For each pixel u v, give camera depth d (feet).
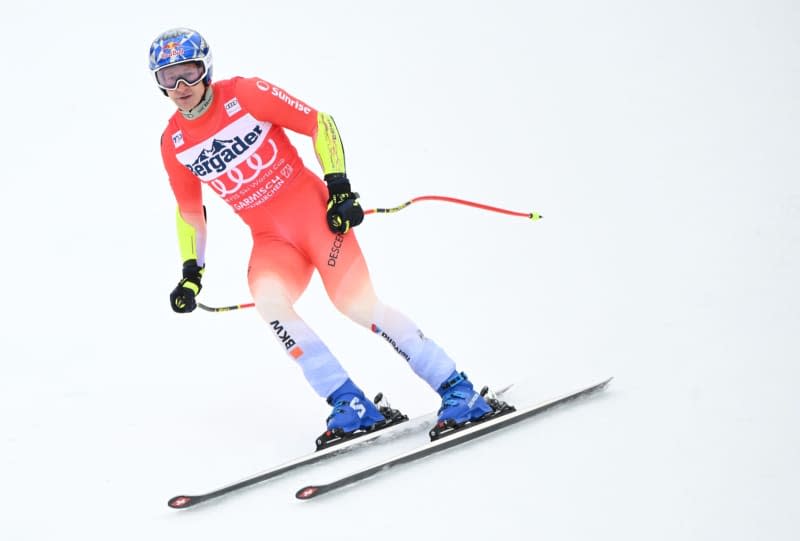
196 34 34.42
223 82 35.68
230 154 35.68
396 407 41.37
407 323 36.55
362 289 36.60
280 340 36.22
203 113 35.12
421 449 33.86
